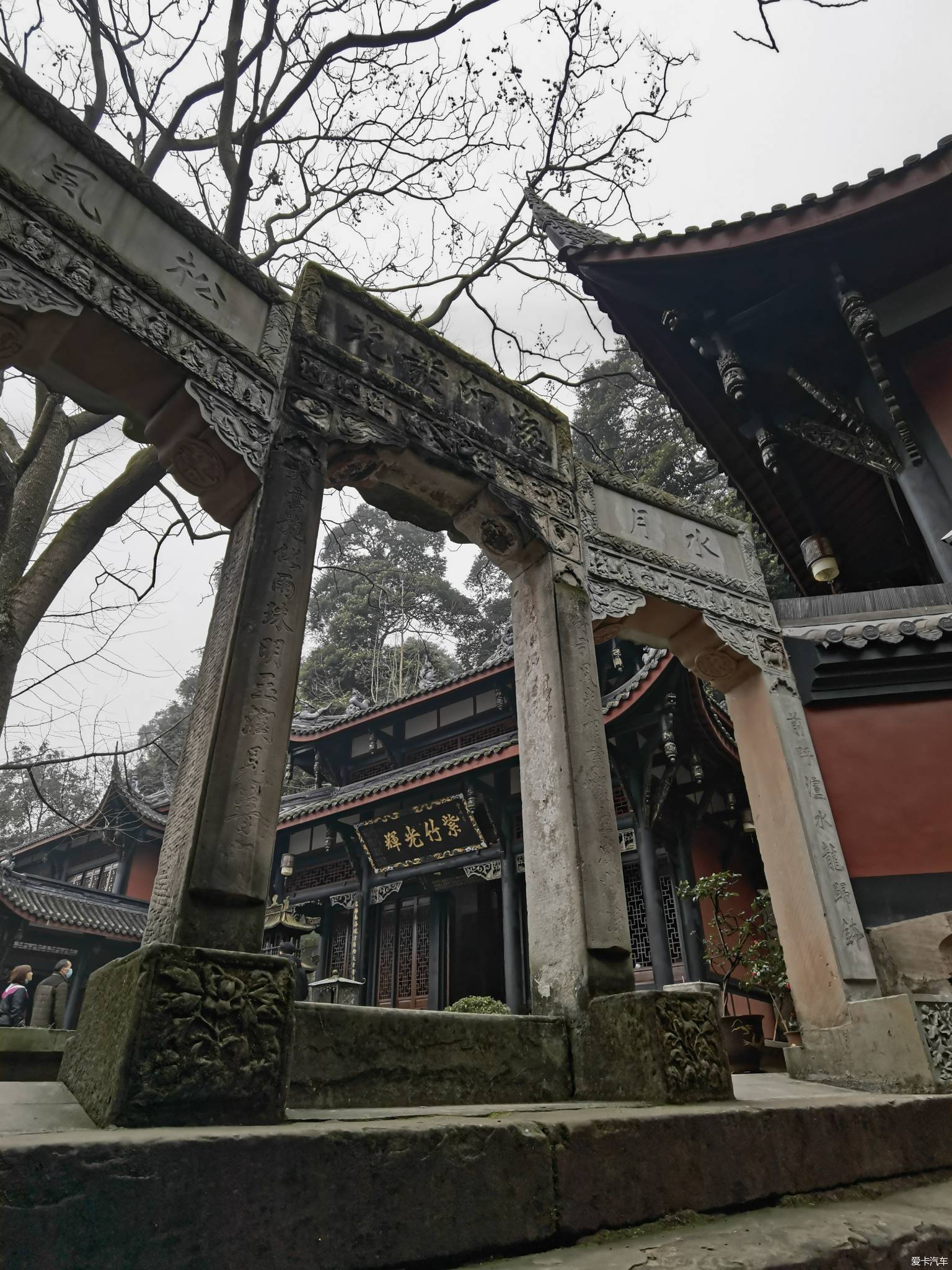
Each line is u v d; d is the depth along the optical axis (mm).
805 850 7289
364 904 20875
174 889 3674
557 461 7605
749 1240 2740
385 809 19938
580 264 10602
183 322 5141
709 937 15672
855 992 6555
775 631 8617
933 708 7996
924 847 7344
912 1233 2986
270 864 3869
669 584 8055
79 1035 3344
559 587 6785
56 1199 1900
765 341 10867
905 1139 4195
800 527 13891
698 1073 4141
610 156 12320
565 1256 2555
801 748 7910
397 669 43438
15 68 4957
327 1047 3611
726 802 17641
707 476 27969
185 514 10766
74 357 4910
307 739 25094
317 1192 2299
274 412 5441
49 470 9922
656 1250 2609
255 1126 2582
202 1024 2910
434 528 7227
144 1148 2088
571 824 5500
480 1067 4145
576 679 6270
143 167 10445
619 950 5086
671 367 11781
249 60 9461
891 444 10047
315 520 5188
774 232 9555
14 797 37906
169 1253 2002
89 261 4809
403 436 6129
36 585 8781
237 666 4266
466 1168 2613
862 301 9500
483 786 18375
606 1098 4289
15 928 21094
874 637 8195
